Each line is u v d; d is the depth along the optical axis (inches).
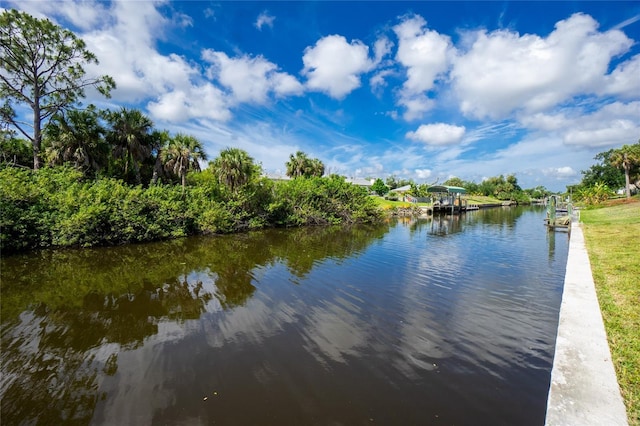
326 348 241.9
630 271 321.7
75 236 618.5
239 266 507.8
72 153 885.8
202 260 549.6
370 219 1376.7
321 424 160.9
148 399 182.5
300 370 211.5
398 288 395.5
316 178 1343.5
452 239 811.4
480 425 158.9
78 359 227.8
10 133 931.3
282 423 161.8
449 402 177.5
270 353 234.7
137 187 754.8
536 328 277.3
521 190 3796.8
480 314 309.9
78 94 984.9
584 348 175.3
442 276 450.9
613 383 145.6
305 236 869.2
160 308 327.3
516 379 199.8
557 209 1562.5
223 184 956.6
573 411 129.6
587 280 303.3
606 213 1070.4
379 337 260.5
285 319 299.0
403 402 177.6
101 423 163.8
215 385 195.5
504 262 539.8
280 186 1112.2
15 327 281.4
